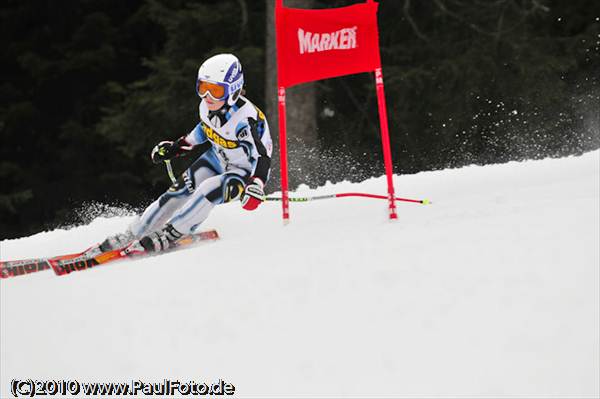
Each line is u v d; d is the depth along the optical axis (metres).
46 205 60.19
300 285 11.76
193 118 47.72
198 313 11.79
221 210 21.72
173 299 12.49
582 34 49.91
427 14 51.12
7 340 12.59
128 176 58.56
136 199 59.53
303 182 39.78
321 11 16.41
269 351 10.34
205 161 18.12
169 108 46.88
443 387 8.82
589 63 50.00
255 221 20.34
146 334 11.62
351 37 16.41
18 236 60.06
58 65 59.84
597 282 9.84
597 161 22.94
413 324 10.02
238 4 49.09
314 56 16.58
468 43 50.06
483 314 9.83
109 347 11.55
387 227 14.12
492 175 23.66
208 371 10.29
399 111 50.44
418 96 49.78
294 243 14.16
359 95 53.12
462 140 50.12
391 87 49.06
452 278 10.80
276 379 9.73
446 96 49.09
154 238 17.03
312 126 40.38
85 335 12.14
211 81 16.58
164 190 58.91
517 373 8.73
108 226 22.00
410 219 14.89
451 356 9.27
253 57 45.88
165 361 10.80
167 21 49.16
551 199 14.34
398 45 51.03
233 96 16.78
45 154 62.81
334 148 51.72
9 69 62.78
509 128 49.44
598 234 11.05
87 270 16.12
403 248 12.16
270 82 40.59
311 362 9.87
